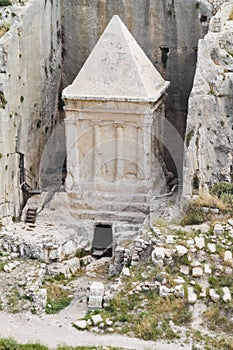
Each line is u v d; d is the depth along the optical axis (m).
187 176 36.28
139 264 33.81
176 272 32.66
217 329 30.31
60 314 31.84
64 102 40.09
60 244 35.78
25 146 39.69
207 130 36.56
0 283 33.41
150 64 39.50
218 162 36.66
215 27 38.22
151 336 29.97
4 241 36.09
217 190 36.28
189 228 34.91
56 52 42.84
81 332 30.48
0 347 29.11
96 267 36.00
